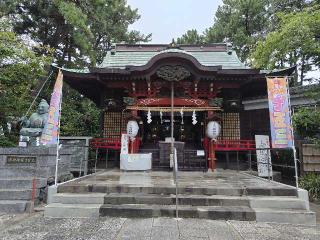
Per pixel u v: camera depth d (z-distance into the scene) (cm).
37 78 1333
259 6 2269
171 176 1070
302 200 707
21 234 557
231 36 2466
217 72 1244
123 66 1527
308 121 1042
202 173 1212
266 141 1164
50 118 829
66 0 1794
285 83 823
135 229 582
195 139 1584
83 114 2011
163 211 678
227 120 1452
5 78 1136
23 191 809
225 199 717
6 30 1183
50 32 2038
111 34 2538
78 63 2084
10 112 1243
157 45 1706
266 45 981
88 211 689
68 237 534
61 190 783
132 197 731
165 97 1365
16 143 1274
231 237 539
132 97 1360
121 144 1275
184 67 1233
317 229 612
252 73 1243
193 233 558
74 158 1291
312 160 1123
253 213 665
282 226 629
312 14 897
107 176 1053
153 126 1614
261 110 1617
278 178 1226
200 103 1337
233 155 1470
